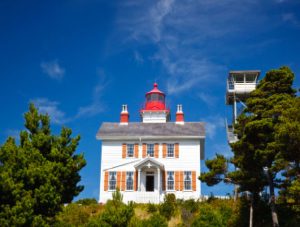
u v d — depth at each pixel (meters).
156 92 61.69
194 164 48.97
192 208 38.69
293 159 27.08
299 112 26.73
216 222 34.41
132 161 49.34
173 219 37.84
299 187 25.33
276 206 34.94
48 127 28.23
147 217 38.56
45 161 25.91
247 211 35.44
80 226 33.62
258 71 54.41
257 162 31.02
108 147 50.25
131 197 44.06
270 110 30.28
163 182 48.59
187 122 53.47
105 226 31.91
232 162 33.94
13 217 22.09
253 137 31.00
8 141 26.36
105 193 48.03
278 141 27.06
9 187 22.69
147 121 59.25
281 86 32.09
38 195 23.88
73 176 27.33
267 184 31.91
